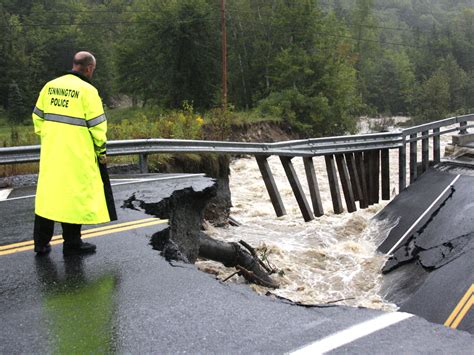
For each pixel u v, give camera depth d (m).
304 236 13.97
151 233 6.37
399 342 3.74
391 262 10.55
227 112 25.00
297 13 46.84
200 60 46.84
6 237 6.29
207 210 14.78
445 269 8.80
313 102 43.84
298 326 4.03
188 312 4.30
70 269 5.26
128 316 4.23
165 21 45.53
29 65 76.50
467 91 85.12
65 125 5.10
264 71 48.78
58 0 111.75
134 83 52.75
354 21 87.25
